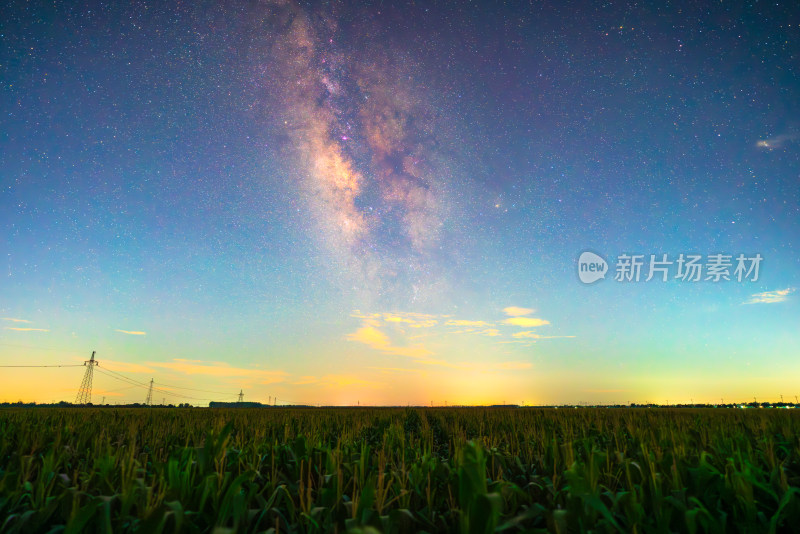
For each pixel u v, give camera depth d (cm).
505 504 297
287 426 720
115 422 918
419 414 1277
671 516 272
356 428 807
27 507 284
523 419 1005
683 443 492
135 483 281
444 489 316
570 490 254
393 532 229
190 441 622
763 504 285
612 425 891
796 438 555
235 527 214
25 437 527
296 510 278
